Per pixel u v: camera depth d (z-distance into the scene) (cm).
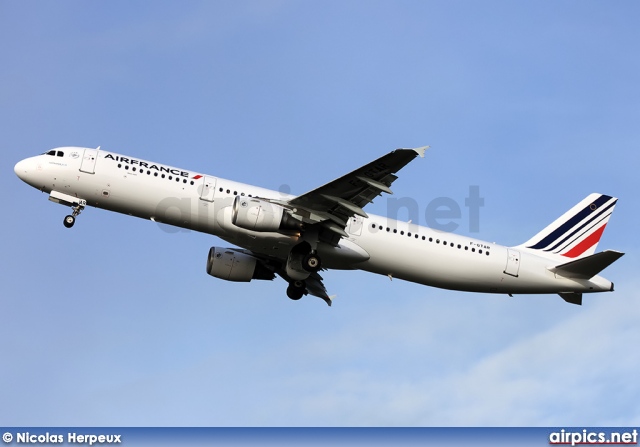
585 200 16750
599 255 15400
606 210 16725
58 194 14650
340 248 15012
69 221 14775
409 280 15725
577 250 16612
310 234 14838
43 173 14550
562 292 16112
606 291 16100
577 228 16650
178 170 14825
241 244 15125
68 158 14612
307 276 15038
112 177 14562
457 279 15650
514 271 15788
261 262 16425
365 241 15150
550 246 16562
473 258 15588
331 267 15512
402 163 13338
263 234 14788
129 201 14612
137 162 14738
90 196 14650
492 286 15875
